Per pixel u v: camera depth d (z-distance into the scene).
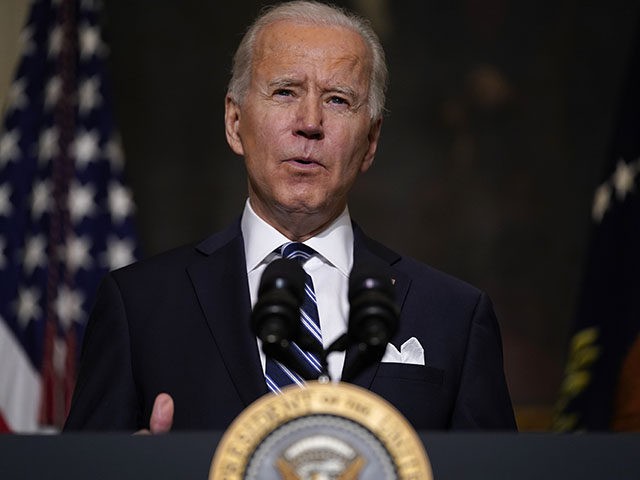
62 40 19.91
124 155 25.28
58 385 18.41
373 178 25.84
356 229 9.58
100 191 19.78
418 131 25.94
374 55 9.20
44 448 5.36
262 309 6.05
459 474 5.31
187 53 25.58
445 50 26.08
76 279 19.31
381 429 5.22
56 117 19.55
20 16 20.80
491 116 26.02
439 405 8.30
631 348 18.75
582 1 25.97
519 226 25.83
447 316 8.83
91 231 19.56
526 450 5.32
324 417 5.24
